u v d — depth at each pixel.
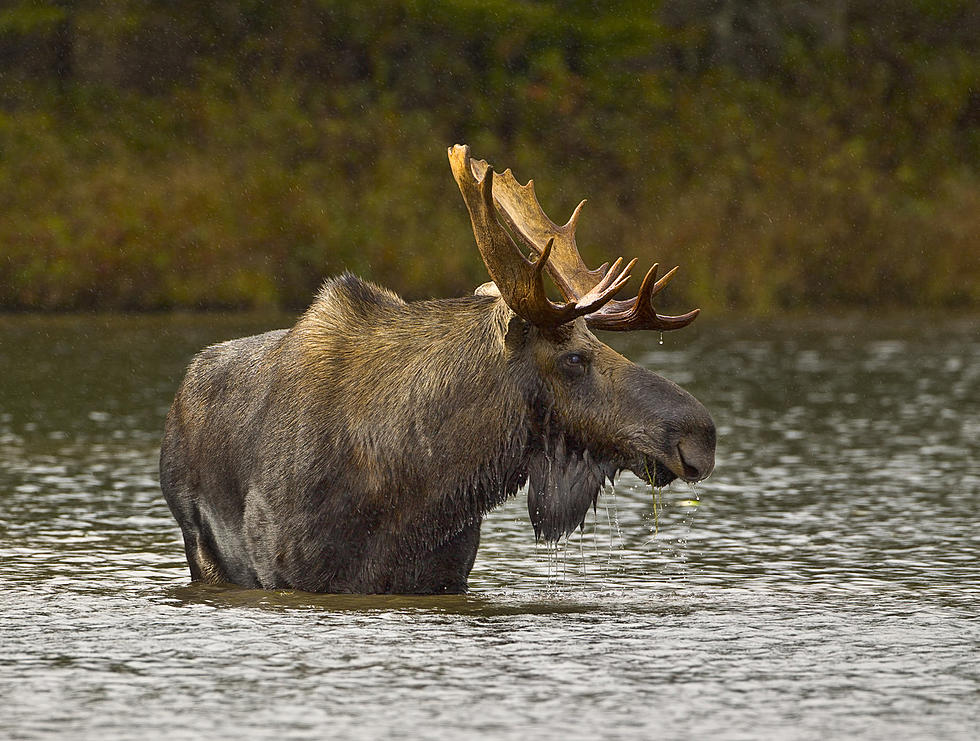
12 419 33.38
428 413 15.78
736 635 15.28
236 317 59.66
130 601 16.78
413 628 15.35
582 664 14.07
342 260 63.97
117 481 25.64
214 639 14.94
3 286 61.88
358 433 15.93
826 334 56.50
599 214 67.38
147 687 13.29
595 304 15.16
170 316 60.12
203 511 17.58
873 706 12.73
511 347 15.56
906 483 25.67
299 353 16.50
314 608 16.03
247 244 64.25
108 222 63.97
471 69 75.94
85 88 72.75
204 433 17.47
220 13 76.31
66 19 74.75
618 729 12.04
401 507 15.90
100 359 45.31
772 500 24.00
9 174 66.00
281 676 13.61
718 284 65.75
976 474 26.61
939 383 41.78
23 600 16.88
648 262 65.75
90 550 19.98
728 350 50.59
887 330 58.16
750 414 35.31
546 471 16.11
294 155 69.06
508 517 22.44
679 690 13.20
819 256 67.31
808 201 68.94
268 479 16.36
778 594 17.36
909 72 79.56
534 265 15.18
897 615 16.25
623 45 78.06
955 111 77.62
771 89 76.69
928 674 13.80
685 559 19.50
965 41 82.31
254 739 11.79
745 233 67.38
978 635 15.34
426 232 65.44
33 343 49.75
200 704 12.74
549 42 77.62
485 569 18.80
